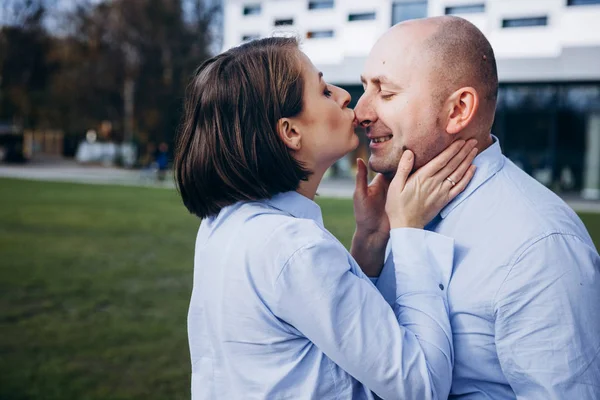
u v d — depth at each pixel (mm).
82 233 12172
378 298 1465
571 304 1463
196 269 1645
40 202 18656
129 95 46438
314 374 1450
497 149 1715
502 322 1525
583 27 24719
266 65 1560
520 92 26812
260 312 1448
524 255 1514
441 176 1650
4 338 5500
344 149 1668
